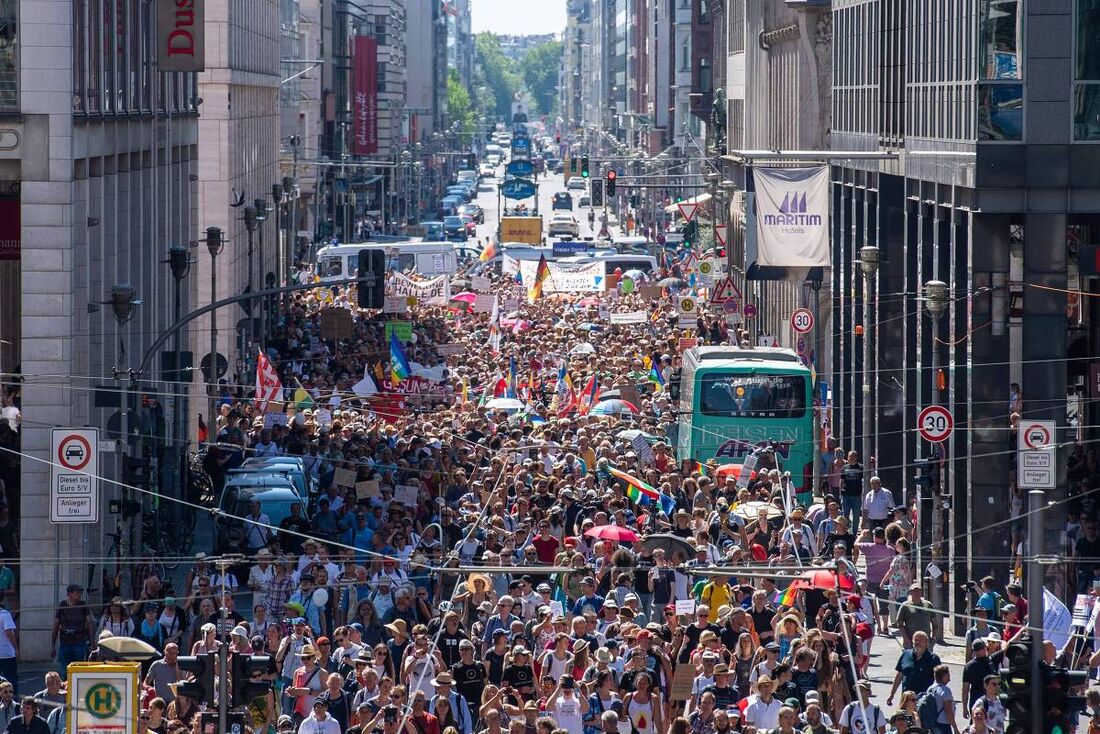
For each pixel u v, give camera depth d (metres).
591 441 87.44
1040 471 66.38
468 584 59.50
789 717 46.19
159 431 92.00
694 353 104.38
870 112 112.12
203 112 163.75
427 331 160.00
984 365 79.06
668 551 64.69
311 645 51.97
